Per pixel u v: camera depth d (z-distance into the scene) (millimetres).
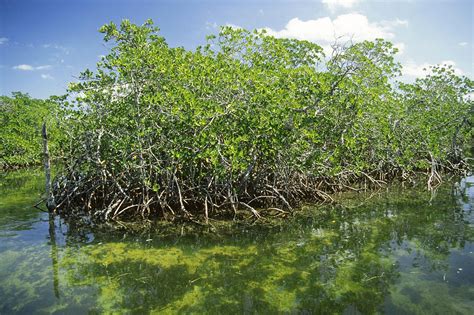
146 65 10922
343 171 13078
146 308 5852
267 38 12422
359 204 12617
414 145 15500
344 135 11539
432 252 7887
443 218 10617
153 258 7883
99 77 11266
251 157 11250
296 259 7719
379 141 14859
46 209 12367
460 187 15742
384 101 14422
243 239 9078
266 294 6238
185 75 10852
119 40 11539
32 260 7805
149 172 11258
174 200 11258
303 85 10734
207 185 11328
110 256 8016
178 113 10172
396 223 10195
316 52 14969
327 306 5793
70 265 7539
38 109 30797
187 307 5867
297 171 12469
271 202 11883
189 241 8953
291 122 10320
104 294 6309
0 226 10320
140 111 11016
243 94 10656
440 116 16953
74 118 11836
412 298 5945
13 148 26141
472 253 7742
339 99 10656
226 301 6031
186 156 10570
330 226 10062
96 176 12203
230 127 10406
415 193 14500
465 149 25984
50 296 6234
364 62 12180
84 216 11258
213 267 7367
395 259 7562
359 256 7797
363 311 5617
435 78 17953
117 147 10828
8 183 18812
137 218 10859
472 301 5789
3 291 6418
